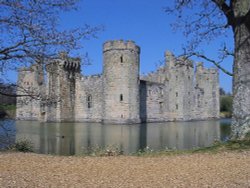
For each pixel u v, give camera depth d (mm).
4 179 10133
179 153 14688
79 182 9922
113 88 56281
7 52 14523
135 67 57312
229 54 16984
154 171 11281
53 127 49531
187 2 16547
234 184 9383
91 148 24953
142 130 45000
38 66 16047
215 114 82500
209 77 81375
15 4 13727
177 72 71812
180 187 9273
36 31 14398
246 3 14656
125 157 14203
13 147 19500
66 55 15555
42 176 10648
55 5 19141
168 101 69875
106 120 56938
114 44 56281
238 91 15125
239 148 14312
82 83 65312
